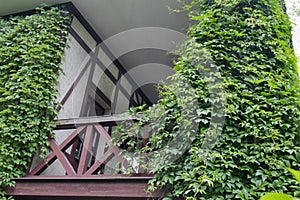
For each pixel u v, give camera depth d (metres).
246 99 2.94
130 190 2.89
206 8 3.71
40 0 4.88
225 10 3.56
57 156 3.66
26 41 4.44
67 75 4.71
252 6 3.60
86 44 5.36
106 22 5.32
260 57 3.20
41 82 4.15
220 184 2.50
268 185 2.43
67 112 4.61
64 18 4.76
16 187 3.41
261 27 3.42
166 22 5.17
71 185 3.19
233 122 2.82
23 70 4.14
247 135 2.72
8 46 4.50
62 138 4.49
